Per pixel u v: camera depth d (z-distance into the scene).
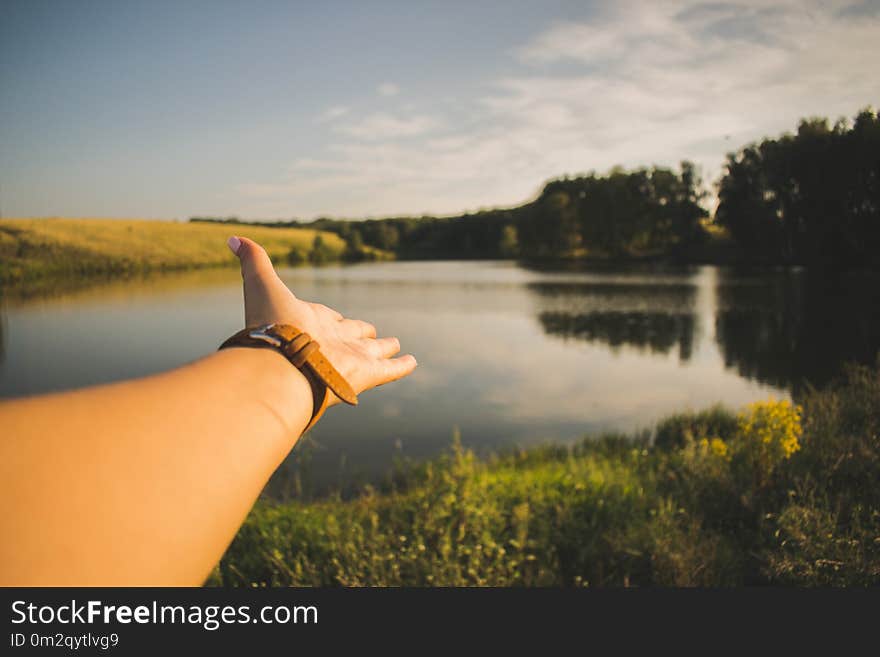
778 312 29.03
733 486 4.23
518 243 104.31
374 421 12.54
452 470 5.39
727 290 40.81
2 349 24.31
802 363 17.44
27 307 38.34
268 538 4.03
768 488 4.21
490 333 26.78
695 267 66.56
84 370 20.45
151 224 83.06
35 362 21.77
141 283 55.91
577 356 21.09
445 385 16.28
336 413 13.23
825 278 39.03
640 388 15.70
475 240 114.50
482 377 17.41
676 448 6.53
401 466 8.69
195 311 35.84
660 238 83.44
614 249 88.00
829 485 3.90
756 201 42.66
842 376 14.91
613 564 3.55
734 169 44.00
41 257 60.72
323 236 103.56
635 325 28.38
